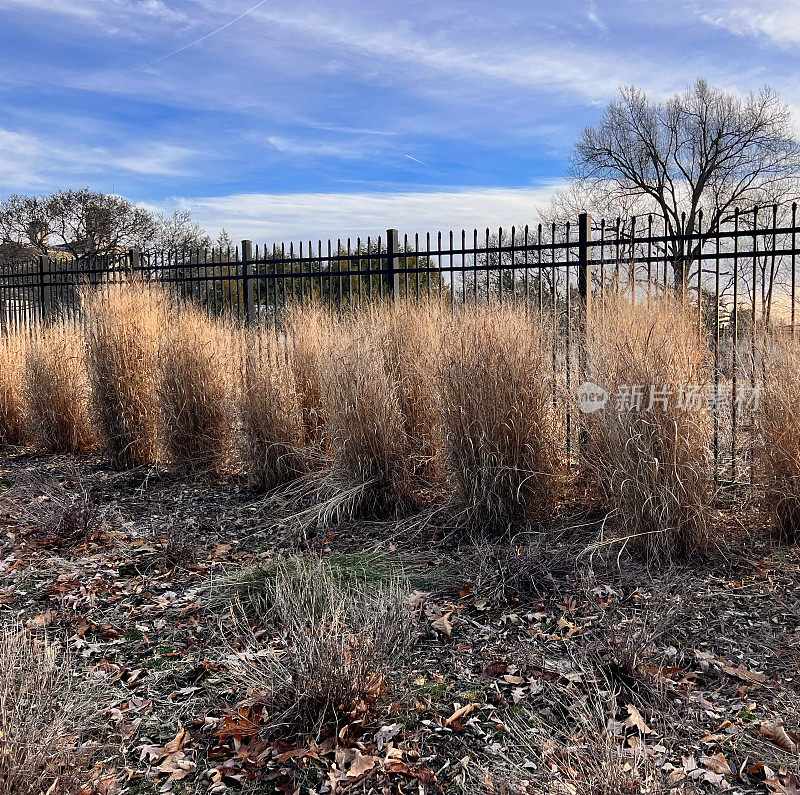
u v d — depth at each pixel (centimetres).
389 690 256
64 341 747
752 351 436
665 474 386
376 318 594
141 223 2575
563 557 380
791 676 265
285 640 290
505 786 202
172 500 550
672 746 221
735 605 327
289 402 570
